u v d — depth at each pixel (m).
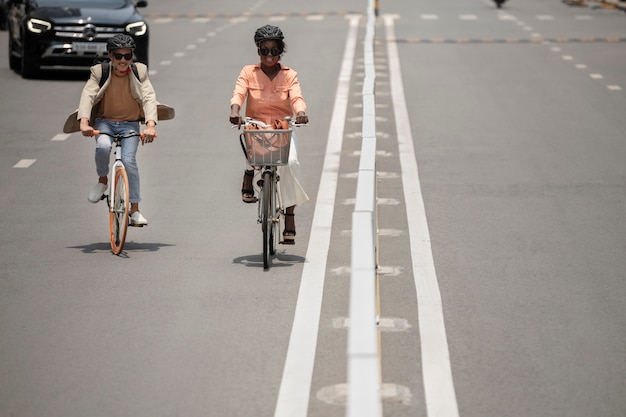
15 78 54.56
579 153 37.34
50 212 29.17
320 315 20.30
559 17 88.06
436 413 15.67
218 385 16.86
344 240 26.17
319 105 46.72
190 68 57.38
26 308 20.92
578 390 16.75
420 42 70.38
